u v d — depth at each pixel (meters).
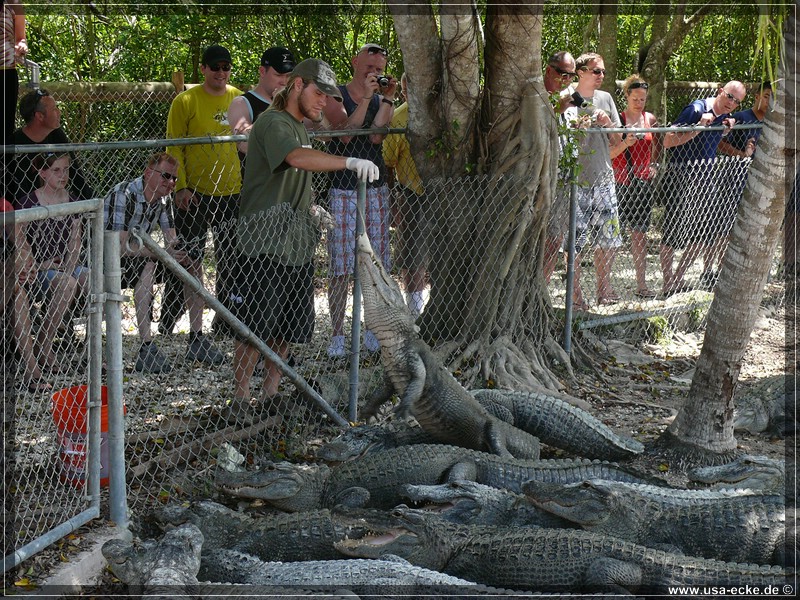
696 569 3.82
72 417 4.62
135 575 3.69
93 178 9.90
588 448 5.55
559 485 4.42
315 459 5.41
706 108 9.02
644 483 4.83
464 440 5.51
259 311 5.50
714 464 5.29
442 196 7.02
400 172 7.36
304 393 5.71
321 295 8.20
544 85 7.67
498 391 5.84
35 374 5.71
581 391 6.82
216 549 4.00
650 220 8.96
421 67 6.82
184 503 4.65
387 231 6.91
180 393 6.07
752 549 4.25
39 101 5.96
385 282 5.36
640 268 8.88
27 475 4.62
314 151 5.20
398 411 5.17
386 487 4.80
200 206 6.89
